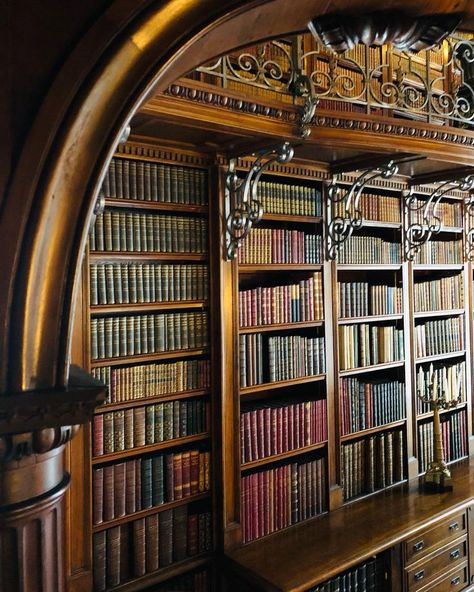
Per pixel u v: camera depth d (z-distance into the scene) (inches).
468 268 175.0
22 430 22.7
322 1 29.5
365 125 97.1
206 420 112.0
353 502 137.0
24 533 24.1
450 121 142.9
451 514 132.8
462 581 138.6
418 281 166.2
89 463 95.0
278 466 127.0
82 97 23.0
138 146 98.8
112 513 98.3
